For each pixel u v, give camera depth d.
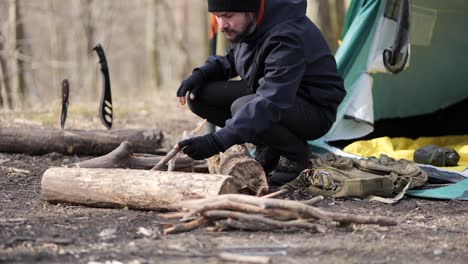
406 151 5.71
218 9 4.17
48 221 3.75
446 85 7.06
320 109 4.62
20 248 3.29
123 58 20.61
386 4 5.46
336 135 5.71
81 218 3.82
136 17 18.61
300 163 4.69
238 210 3.55
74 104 9.50
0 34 10.57
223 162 4.23
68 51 16.52
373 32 5.58
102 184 3.97
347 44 5.59
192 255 3.20
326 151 5.54
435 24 6.69
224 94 4.87
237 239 3.46
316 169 4.62
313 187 4.53
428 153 5.32
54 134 5.83
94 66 14.48
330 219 3.57
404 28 5.34
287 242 3.42
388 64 5.46
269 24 4.29
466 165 5.36
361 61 5.64
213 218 3.55
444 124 6.85
